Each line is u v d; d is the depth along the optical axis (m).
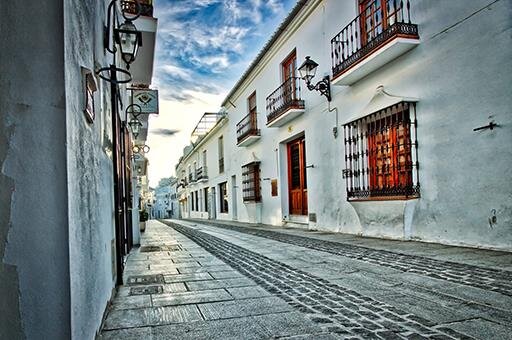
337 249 6.44
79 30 2.02
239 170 18.66
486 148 5.40
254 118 16.41
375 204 7.65
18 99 1.61
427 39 6.46
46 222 1.60
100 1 3.10
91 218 2.26
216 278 4.30
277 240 8.46
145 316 2.89
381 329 2.47
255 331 2.50
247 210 17.20
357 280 3.98
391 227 7.39
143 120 11.51
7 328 1.53
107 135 3.48
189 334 2.47
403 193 6.89
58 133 1.63
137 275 4.56
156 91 9.38
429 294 3.30
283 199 13.32
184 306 3.15
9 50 1.62
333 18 9.68
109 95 3.76
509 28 5.07
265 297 3.39
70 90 1.74
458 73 5.86
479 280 3.68
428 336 2.32
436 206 6.32
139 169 14.47
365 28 8.41
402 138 7.14
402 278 3.97
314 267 4.83
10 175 1.58
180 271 4.79
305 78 9.16
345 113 9.16
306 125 11.28
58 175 1.62
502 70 5.16
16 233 1.57
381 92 7.41
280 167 13.43
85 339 1.94
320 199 10.45
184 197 38.03
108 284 3.14
